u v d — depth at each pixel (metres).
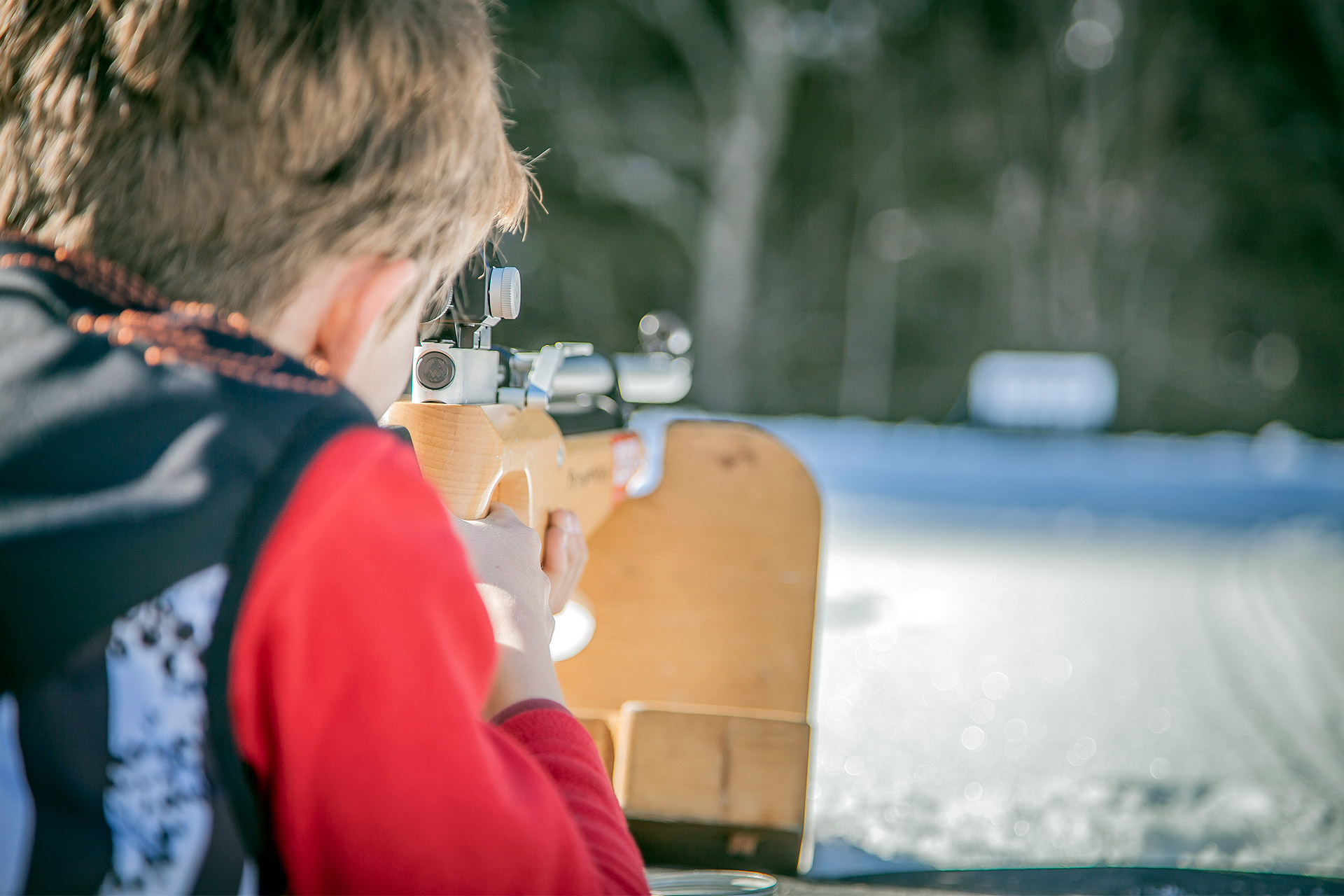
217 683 0.40
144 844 0.39
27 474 0.39
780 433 10.80
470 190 0.54
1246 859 1.35
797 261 19.08
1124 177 16.66
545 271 18.06
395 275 0.51
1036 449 10.41
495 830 0.45
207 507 0.39
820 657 2.63
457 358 0.83
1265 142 16.56
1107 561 4.62
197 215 0.47
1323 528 6.14
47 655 0.37
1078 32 15.98
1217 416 18.17
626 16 16.69
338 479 0.42
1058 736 1.95
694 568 1.37
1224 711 2.14
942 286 19.05
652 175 17.39
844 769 1.74
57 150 0.48
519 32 15.66
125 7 0.47
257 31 0.46
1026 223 17.02
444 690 0.45
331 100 0.47
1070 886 1.20
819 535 1.37
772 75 15.91
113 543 0.37
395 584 0.44
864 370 18.83
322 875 0.44
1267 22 15.64
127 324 0.44
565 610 1.29
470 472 0.81
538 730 0.59
